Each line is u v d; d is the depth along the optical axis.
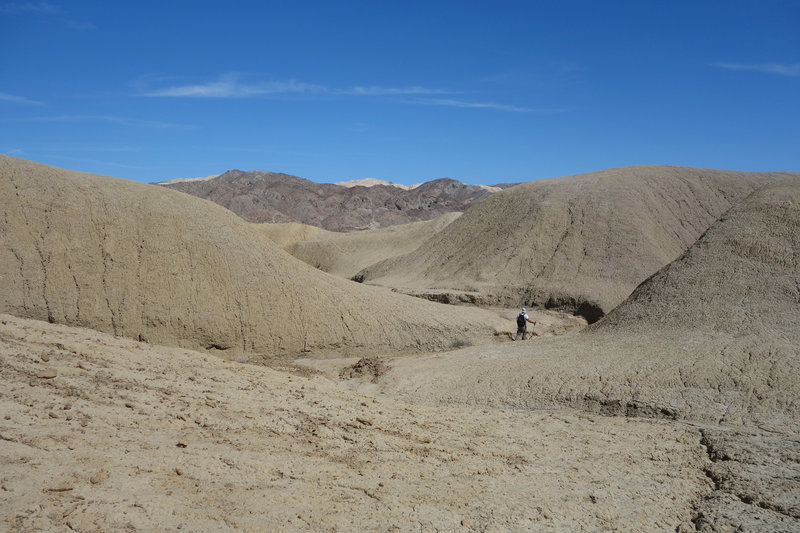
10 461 5.88
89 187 20.70
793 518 7.38
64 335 11.77
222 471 6.98
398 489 7.39
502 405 14.08
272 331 20.27
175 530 5.37
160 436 7.66
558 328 28.86
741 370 13.58
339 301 22.53
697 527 7.24
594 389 13.98
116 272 18.94
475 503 7.19
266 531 5.67
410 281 47.88
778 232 19.22
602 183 49.66
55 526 5.02
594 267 40.62
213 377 11.75
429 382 16.00
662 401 12.98
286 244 80.31
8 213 18.55
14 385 8.10
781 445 10.29
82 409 7.82
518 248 44.47
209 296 19.81
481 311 28.02
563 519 7.05
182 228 21.02
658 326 17.56
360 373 18.00
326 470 7.72
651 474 9.12
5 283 17.30
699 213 47.94
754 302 16.83
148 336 18.42
